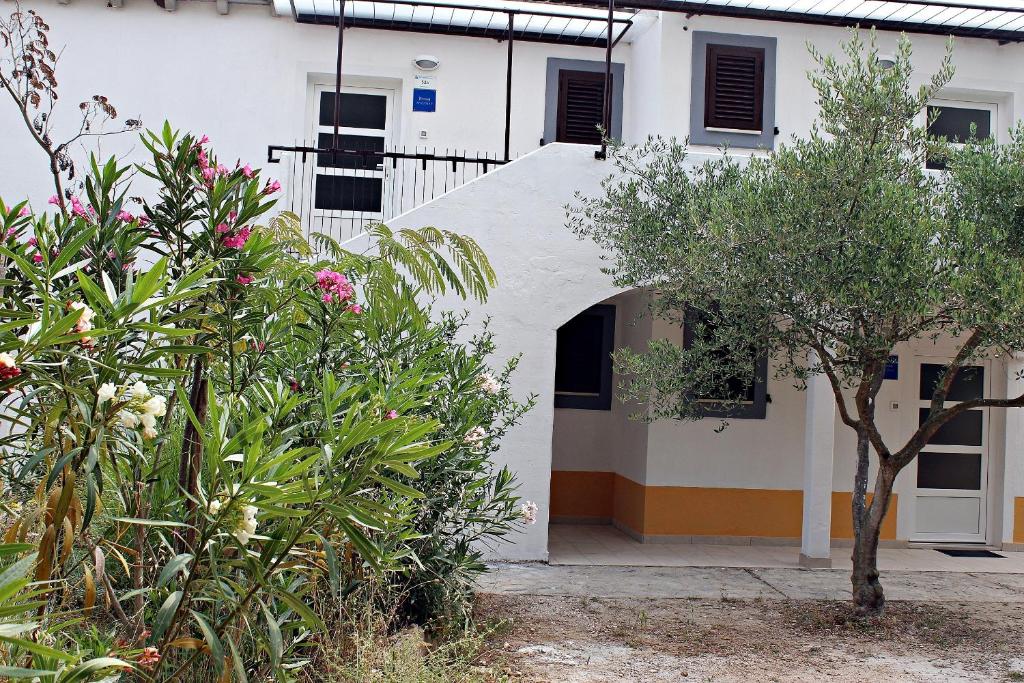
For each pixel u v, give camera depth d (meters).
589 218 9.39
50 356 2.75
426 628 6.08
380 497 4.85
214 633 2.89
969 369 11.35
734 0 10.62
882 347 6.69
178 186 3.63
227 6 11.21
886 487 7.63
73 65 10.96
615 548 10.46
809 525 9.74
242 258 3.64
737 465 11.04
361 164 11.80
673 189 8.20
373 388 4.48
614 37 12.02
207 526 2.99
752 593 8.48
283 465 2.94
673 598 8.20
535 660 6.16
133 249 3.65
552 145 9.43
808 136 11.71
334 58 11.62
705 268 7.11
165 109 11.15
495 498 6.45
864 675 6.19
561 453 12.15
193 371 3.87
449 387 6.25
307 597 4.80
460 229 9.30
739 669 6.22
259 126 11.35
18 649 2.36
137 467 3.59
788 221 6.57
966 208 6.82
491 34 11.80
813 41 11.77
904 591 8.83
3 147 10.60
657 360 8.15
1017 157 6.96
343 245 9.06
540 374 9.38
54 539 2.74
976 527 11.52
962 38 11.96
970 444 11.48
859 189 6.55
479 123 12.02
